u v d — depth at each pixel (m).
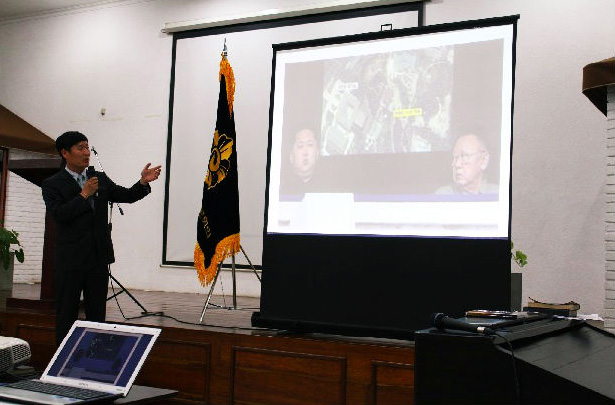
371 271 3.08
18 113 7.85
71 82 7.54
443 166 3.00
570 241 4.97
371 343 3.01
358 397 2.99
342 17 5.98
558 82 5.09
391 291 3.02
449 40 3.07
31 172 4.51
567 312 3.69
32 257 7.66
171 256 6.67
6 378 2.40
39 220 7.76
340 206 3.21
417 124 3.09
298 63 3.44
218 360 3.39
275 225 3.36
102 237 3.47
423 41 3.13
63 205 3.32
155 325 3.64
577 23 5.06
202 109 6.66
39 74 7.76
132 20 7.19
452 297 2.89
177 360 3.52
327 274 3.18
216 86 6.61
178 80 6.81
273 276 3.32
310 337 3.20
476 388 1.12
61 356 2.36
